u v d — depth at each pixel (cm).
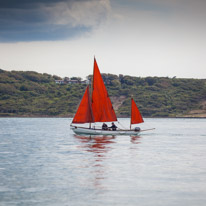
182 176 10969
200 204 8331
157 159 14300
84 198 8725
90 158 14512
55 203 8369
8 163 13325
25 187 9669
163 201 8538
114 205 8250
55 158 14575
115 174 11219
